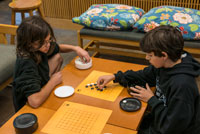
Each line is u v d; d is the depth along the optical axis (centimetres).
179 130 126
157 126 139
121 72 168
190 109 120
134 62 309
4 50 252
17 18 479
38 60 163
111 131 127
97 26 263
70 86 164
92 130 128
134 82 166
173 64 131
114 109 144
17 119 130
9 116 228
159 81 147
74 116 139
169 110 125
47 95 154
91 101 151
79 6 375
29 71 154
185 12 253
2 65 230
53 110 145
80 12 381
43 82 178
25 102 167
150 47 127
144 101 148
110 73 182
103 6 283
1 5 559
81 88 164
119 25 257
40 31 153
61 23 406
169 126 125
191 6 297
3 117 227
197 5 294
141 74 164
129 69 187
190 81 123
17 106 168
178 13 249
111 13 265
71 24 402
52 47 196
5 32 260
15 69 159
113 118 137
